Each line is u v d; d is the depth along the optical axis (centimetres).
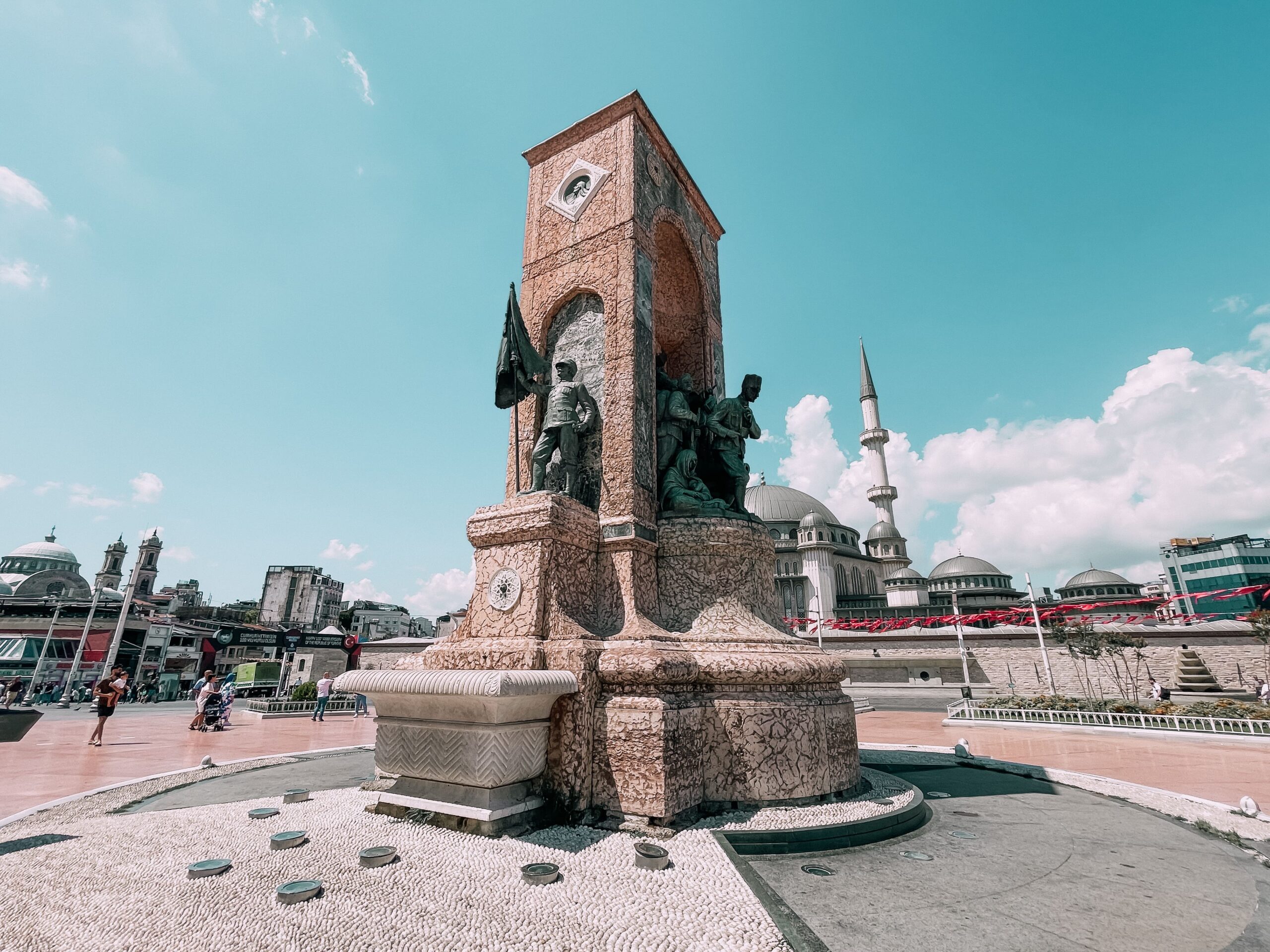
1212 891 473
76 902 404
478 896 419
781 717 673
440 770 599
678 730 616
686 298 1197
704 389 1125
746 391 1028
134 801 780
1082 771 1107
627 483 816
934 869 517
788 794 654
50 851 511
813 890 470
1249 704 2278
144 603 6556
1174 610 7481
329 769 1052
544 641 673
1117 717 1922
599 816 604
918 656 4278
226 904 401
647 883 447
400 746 635
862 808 653
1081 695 3750
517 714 596
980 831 641
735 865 485
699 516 854
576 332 991
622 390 867
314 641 3769
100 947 343
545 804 616
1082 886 481
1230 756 1323
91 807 748
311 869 467
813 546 7406
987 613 4175
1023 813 721
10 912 388
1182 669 3475
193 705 3656
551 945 352
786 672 693
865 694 4100
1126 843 598
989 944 383
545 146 1128
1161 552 8900
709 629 764
